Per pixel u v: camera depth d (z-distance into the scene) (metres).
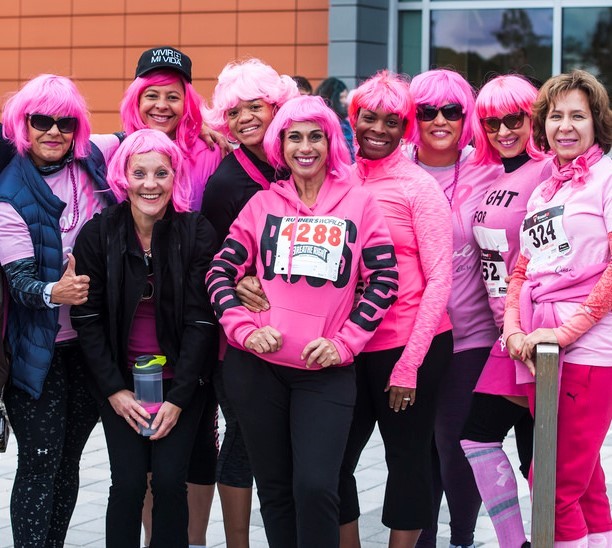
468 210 4.83
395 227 4.48
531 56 13.27
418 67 13.52
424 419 4.54
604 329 4.15
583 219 4.14
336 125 4.34
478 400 4.57
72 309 4.45
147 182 4.38
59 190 4.60
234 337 4.27
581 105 4.19
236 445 4.73
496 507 4.48
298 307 4.21
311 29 13.32
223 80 4.77
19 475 4.53
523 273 4.43
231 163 4.74
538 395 3.95
